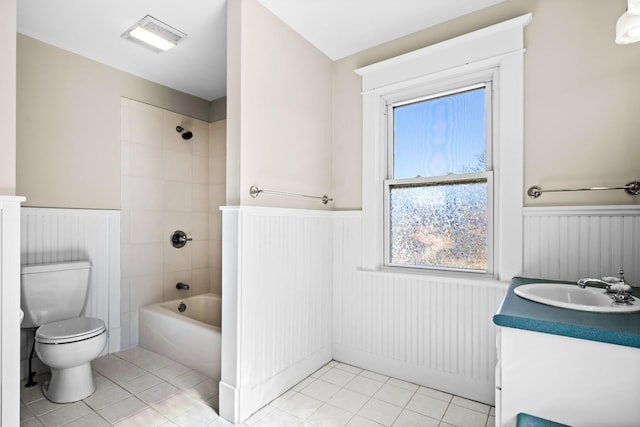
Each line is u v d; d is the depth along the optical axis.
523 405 1.02
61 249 2.46
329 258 2.60
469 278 2.05
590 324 0.94
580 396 0.95
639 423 0.89
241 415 1.83
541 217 1.83
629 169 1.64
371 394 2.10
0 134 1.37
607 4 1.70
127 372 2.41
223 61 2.67
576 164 1.76
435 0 1.97
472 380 2.03
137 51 2.53
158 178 3.10
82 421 1.82
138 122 2.95
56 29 2.23
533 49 1.88
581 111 1.75
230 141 1.91
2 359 1.37
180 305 3.13
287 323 2.18
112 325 2.75
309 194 2.40
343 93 2.63
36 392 2.12
